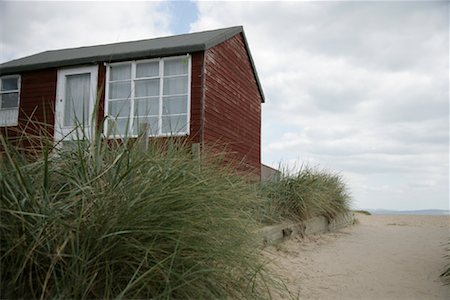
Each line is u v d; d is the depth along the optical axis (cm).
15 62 1305
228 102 1205
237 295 288
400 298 362
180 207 272
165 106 1022
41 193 247
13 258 223
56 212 239
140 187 266
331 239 663
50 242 229
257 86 1469
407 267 475
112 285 236
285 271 421
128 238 243
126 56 1066
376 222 1047
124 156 290
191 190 284
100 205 248
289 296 344
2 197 226
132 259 245
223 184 354
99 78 1109
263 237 448
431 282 412
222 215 309
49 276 214
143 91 1070
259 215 534
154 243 249
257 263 330
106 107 1073
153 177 280
